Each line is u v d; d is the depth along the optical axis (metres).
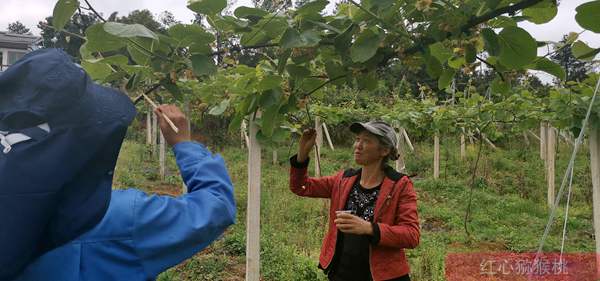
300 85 2.13
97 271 1.23
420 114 7.92
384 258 2.61
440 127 7.94
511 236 6.95
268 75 2.04
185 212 1.33
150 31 1.57
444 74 2.11
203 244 1.33
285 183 10.02
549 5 1.65
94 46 1.67
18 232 0.97
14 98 1.05
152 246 1.26
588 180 10.77
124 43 1.69
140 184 10.44
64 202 1.06
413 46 1.82
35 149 1.01
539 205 9.23
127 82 1.75
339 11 1.93
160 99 2.20
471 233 7.25
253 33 1.80
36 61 1.07
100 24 1.60
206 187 1.40
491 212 8.73
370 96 10.17
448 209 8.75
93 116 1.08
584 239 7.16
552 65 1.88
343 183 2.92
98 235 1.25
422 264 5.36
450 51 1.86
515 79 2.01
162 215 1.30
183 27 1.64
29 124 1.03
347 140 18.47
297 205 7.95
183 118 1.54
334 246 2.85
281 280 4.85
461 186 10.78
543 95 6.97
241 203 8.14
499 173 12.32
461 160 13.23
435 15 1.66
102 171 1.11
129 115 1.15
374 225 2.50
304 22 1.76
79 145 1.05
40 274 1.19
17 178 0.98
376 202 2.72
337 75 2.11
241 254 5.82
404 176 2.76
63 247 1.23
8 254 0.97
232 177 11.01
